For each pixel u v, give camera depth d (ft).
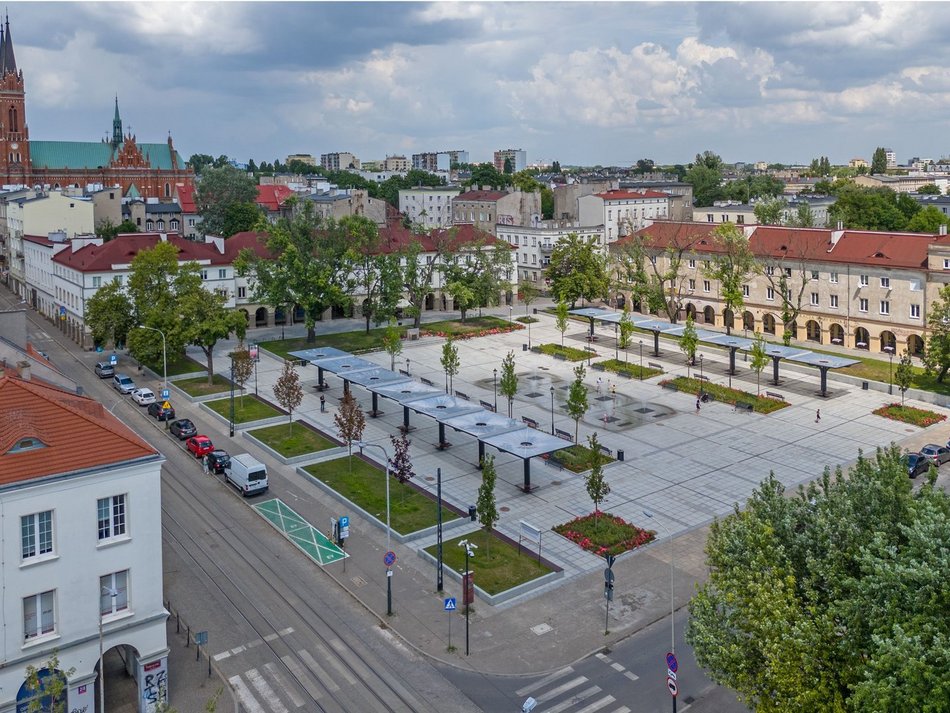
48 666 115.34
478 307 475.31
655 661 150.71
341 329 441.27
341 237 405.59
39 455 129.49
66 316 426.51
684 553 191.62
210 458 245.04
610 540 195.72
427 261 482.69
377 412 294.87
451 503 220.23
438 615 167.32
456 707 138.21
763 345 326.65
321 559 190.70
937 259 348.38
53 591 130.11
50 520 129.29
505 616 167.02
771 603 108.88
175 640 157.07
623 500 221.25
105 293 351.87
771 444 262.06
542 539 199.11
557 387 328.29
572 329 436.35
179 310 321.32
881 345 376.07
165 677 140.46
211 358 339.77
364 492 226.38
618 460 249.34
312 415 295.89
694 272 456.04
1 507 123.75
